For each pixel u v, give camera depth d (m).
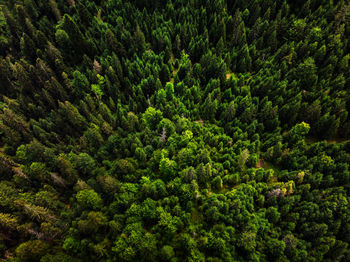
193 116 73.56
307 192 52.38
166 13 108.81
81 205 52.50
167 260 41.50
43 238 46.03
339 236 47.28
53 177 57.16
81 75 80.75
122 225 46.62
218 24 98.25
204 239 42.25
